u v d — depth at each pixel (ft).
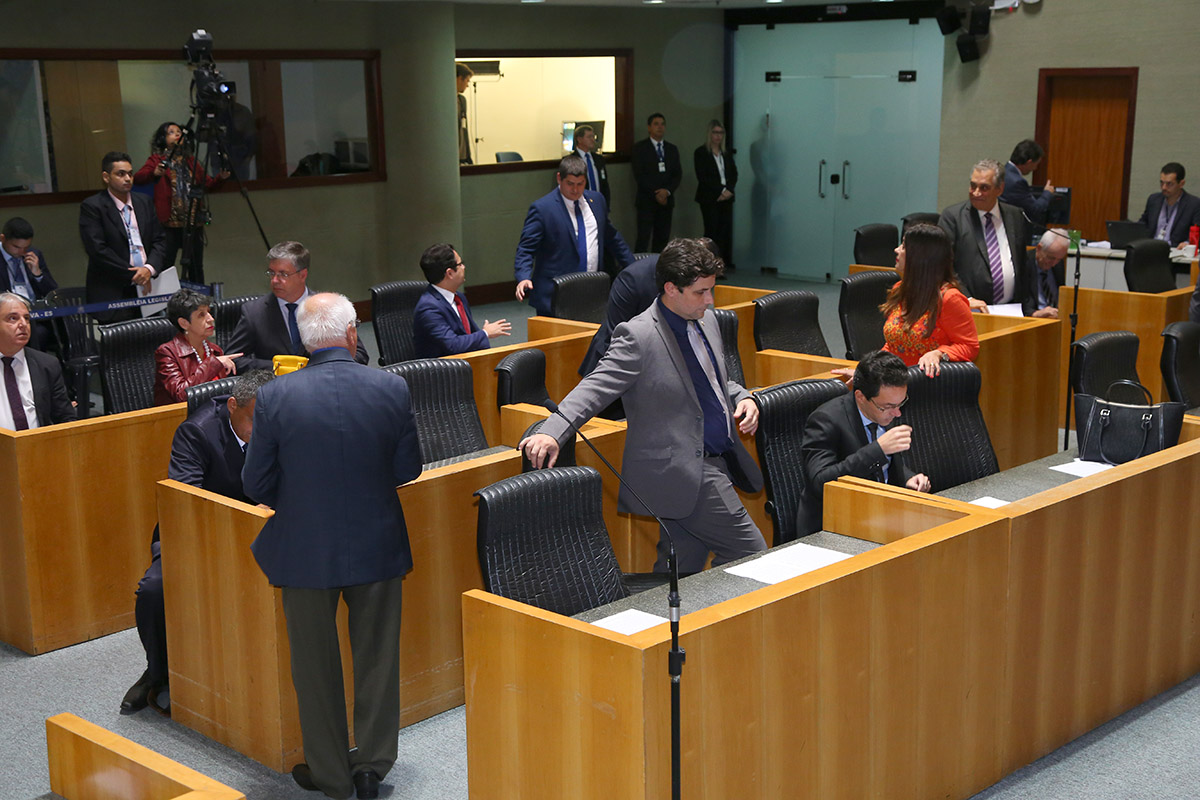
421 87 35.42
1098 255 28.30
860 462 12.16
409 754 12.03
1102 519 11.62
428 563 12.56
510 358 15.62
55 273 31.01
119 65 31.48
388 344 22.57
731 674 8.58
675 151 41.45
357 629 10.91
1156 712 12.59
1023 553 10.80
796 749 9.17
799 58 42.04
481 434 15.70
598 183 38.75
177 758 11.98
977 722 10.75
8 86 29.86
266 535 10.61
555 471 11.00
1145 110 33.14
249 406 12.10
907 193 40.06
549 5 39.52
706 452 12.80
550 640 8.57
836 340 32.32
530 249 24.71
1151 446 13.67
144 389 19.71
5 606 14.74
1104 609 11.91
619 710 8.21
